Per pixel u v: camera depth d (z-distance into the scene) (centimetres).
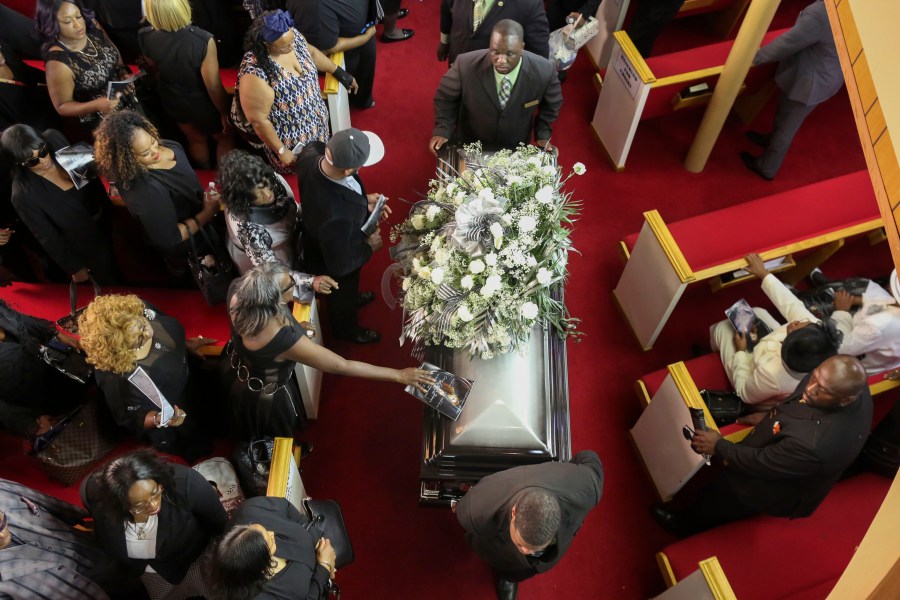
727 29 555
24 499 250
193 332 349
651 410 362
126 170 281
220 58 425
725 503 317
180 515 244
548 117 397
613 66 462
